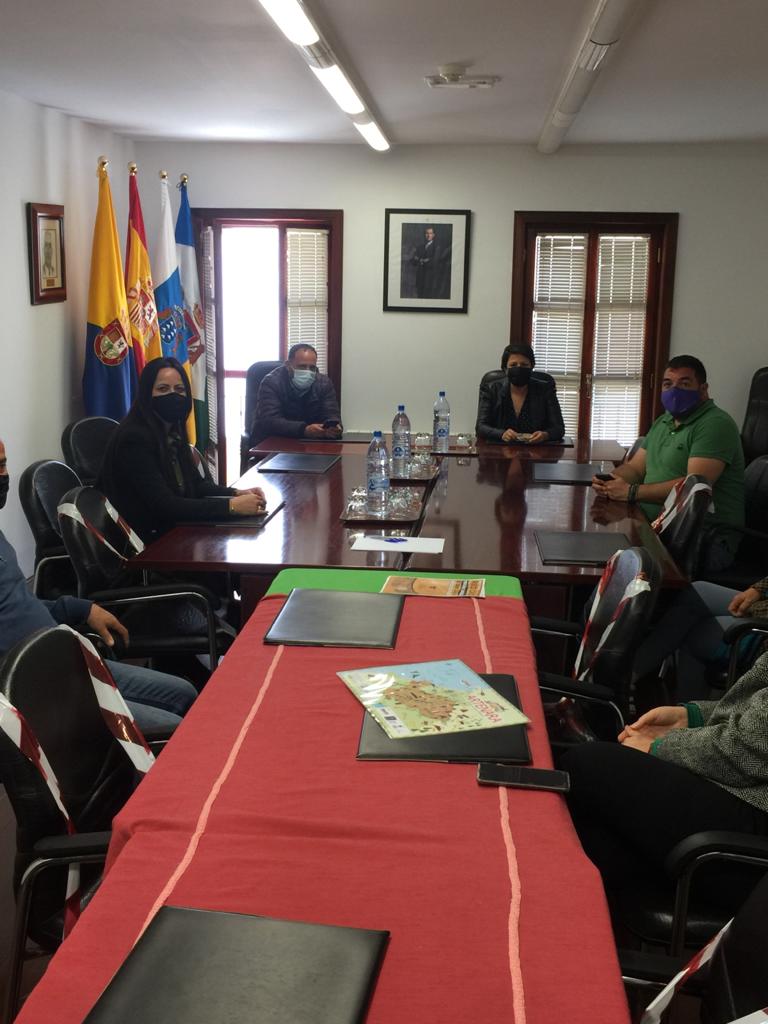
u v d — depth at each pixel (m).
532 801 1.44
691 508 3.17
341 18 3.53
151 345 6.21
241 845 1.31
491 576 2.69
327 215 6.80
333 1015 0.97
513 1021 0.99
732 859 1.52
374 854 1.29
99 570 2.97
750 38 3.76
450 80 4.46
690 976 1.31
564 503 3.85
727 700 1.91
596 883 1.23
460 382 6.98
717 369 6.81
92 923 1.14
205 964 1.05
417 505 3.66
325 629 2.15
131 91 4.89
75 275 5.91
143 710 2.29
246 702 1.79
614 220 6.67
